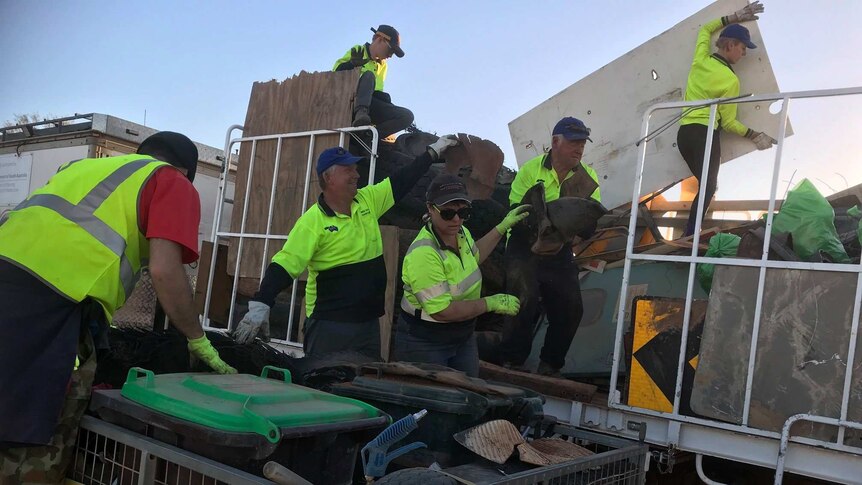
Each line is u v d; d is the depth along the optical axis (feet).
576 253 16.66
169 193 7.32
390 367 8.30
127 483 6.47
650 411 10.60
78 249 6.92
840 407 9.02
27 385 6.50
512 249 13.92
